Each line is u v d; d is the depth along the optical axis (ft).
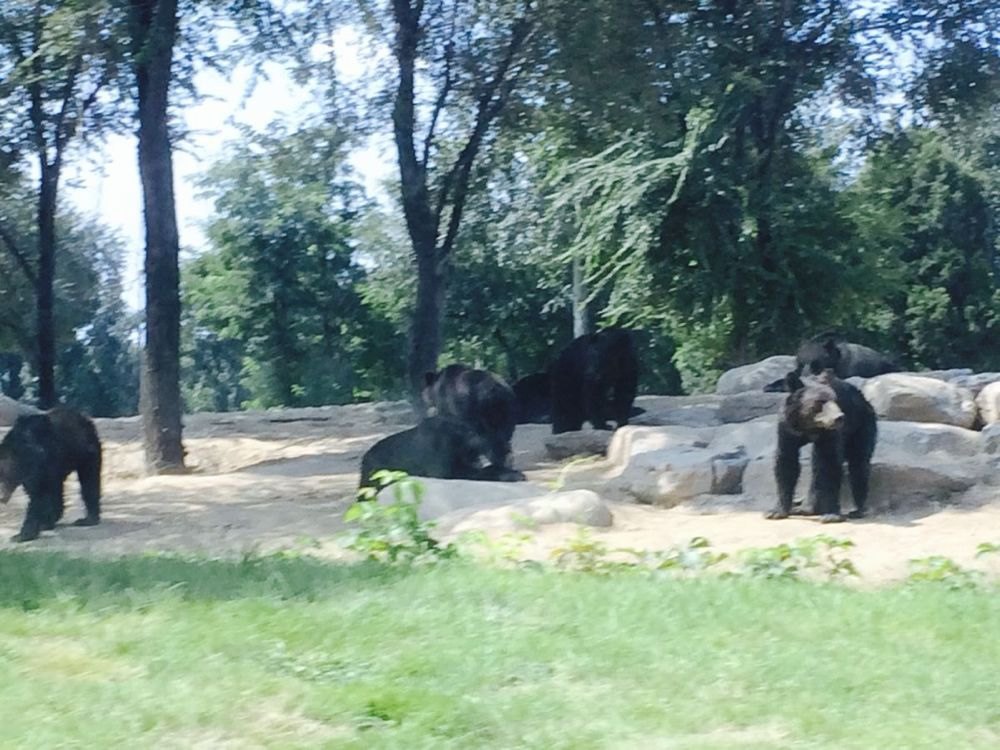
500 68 77.30
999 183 157.07
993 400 52.34
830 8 95.09
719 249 98.32
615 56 74.54
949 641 23.76
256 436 80.69
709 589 27.71
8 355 159.12
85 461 47.19
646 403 80.59
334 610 25.16
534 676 21.06
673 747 17.78
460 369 56.90
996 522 40.24
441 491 41.96
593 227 101.09
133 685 19.90
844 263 100.73
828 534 38.55
